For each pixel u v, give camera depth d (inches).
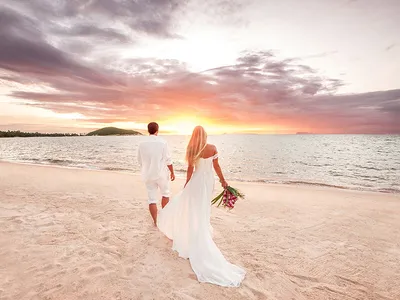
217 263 124.0
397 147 2100.1
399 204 264.2
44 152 1360.7
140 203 252.1
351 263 138.3
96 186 334.3
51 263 127.3
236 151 1637.6
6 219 190.5
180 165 714.2
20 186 320.5
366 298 108.1
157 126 177.3
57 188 315.3
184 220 141.3
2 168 488.4
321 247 157.9
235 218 213.9
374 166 774.5
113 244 153.6
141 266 127.4
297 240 168.6
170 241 159.6
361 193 317.1
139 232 173.8
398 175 589.6
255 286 113.8
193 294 105.2
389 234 180.7
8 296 100.0
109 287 108.3
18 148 1827.0
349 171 660.7
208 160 138.6
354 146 2311.8
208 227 137.6
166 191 182.5
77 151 1482.5
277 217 217.6
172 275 119.7
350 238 173.0
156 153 172.2
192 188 138.8
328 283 118.9
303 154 1334.9
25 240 154.3
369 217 219.5
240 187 352.8
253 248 155.3
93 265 126.1
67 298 100.1
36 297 100.0
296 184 440.1
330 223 203.2
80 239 159.0
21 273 117.4
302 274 126.0
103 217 205.0
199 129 138.7
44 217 198.7
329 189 345.7
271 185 370.9
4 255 134.2
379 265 136.7
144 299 100.9
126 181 375.2
